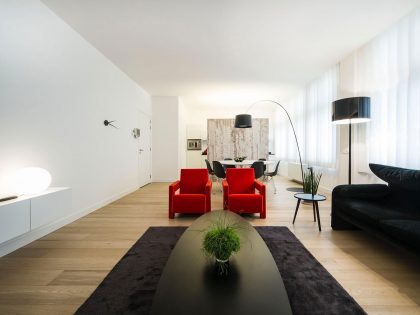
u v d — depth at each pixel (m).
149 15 2.79
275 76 5.09
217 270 1.30
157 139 6.80
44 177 2.17
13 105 2.21
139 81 5.41
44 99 2.60
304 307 1.42
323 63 4.32
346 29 3.12
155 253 2.16
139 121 5.80
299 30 3.15
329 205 3.97
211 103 7.93
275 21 2.92
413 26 2.67
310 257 2.08
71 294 1.56
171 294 1.09
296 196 2.97
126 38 3.36
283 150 7.86
